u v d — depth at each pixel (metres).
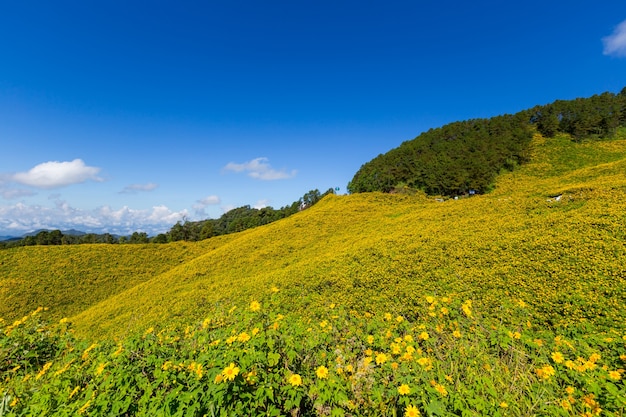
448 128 112.56
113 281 35.25
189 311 16.02
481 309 8.33
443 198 68.94
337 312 8.95
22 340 6.76
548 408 3.42
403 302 9.98
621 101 89.75
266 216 97.19
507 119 102.56
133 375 3.97
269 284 15.84
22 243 60.59
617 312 6.84
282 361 4.07
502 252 12.06
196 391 3.25
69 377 4.66
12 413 4.02
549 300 8.03
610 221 11.88
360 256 16.72
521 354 4.59
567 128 82.31
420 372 3.83
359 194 56.56
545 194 21.17
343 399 3.40
